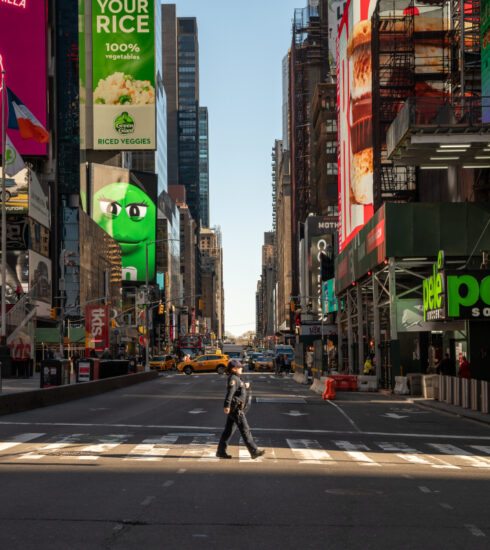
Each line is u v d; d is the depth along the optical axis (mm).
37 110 86062
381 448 15750
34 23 86125
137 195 132750
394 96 59969
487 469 12648
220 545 6918
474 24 44969
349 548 6863
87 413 24031
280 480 10906
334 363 72375
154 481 10711
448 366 34625
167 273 163500
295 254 165250
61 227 93125
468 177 41750
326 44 153500
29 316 54438
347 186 71500
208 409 25797
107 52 93875
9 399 23484
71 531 7441
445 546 6977
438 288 30484
